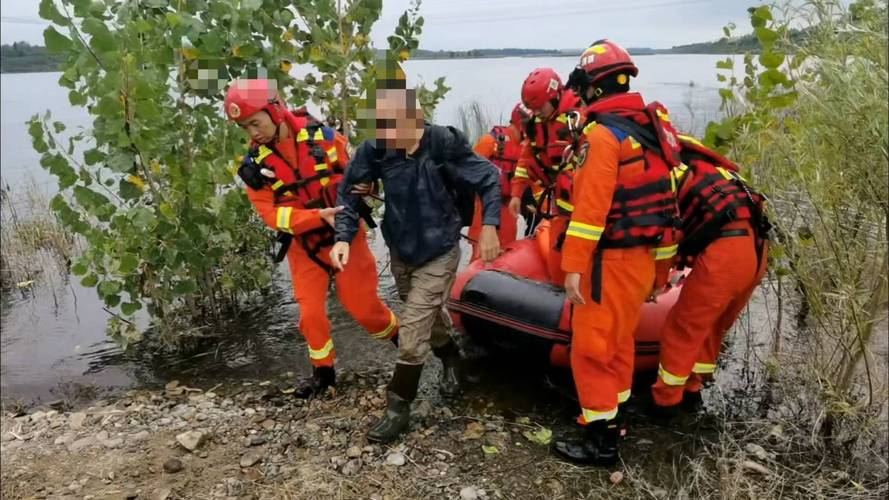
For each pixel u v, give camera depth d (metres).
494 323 3.81
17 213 7.97
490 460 3.15
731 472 3.02
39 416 3.85
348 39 5.58
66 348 4.89
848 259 3.04
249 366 4.41
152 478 3.07
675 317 3.21
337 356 4.37
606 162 2.64
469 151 3.13
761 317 4.55
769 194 3.39
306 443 3.32
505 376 3.99
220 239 4.77
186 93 4.77
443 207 3.16
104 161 4.30
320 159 3.34
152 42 4.44
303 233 3.46
